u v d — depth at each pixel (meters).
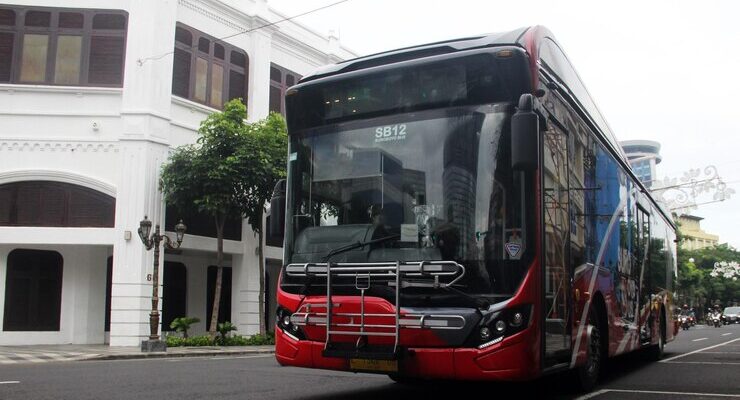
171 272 24.69
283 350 7.03
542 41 7.05
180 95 23.36
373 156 6.91
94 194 21.56
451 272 6.18
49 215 21.34
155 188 21.73
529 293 6.09
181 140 23.03
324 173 7.18
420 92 6.82
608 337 8.99
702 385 9.14
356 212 6.86
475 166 6.41
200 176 21.44
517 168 6.00
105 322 22.73
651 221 13.33
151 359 16.38
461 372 6.04
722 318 56.16
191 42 23.86
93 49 22.03
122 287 20.92
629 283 10.73
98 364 13.82
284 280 7.14
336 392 8.39
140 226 19.11
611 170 10.04
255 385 9.09
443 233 6.35
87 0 22.12
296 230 7.20
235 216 22.92
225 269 26.81
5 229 21.03
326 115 7.33
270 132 22.53
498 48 6.51
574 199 7.77
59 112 21.58
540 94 6.63
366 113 7.07
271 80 27.08
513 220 6.21
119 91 21.81
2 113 21.39
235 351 19.31
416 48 7.06
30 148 21.42
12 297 21.36
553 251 6.77
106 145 21.66
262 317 23.95
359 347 6.42
